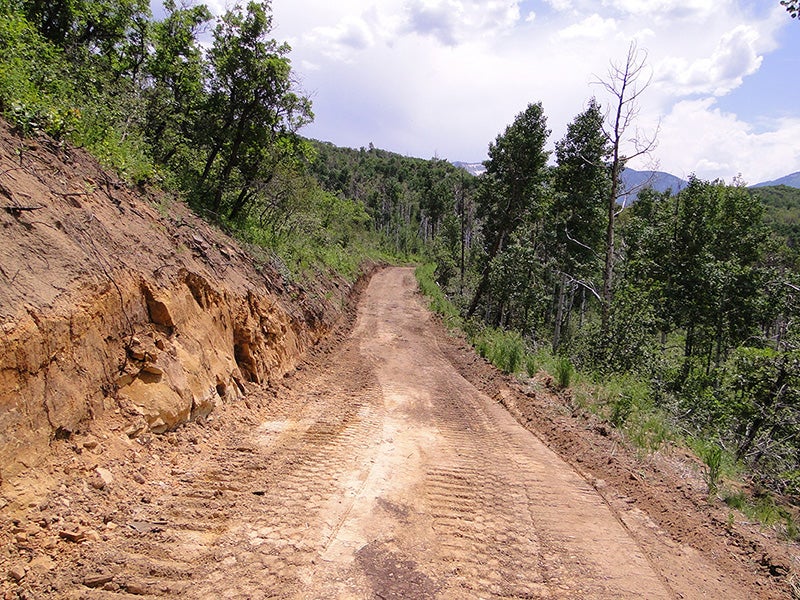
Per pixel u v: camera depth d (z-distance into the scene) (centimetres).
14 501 348
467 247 3800
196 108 1252
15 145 516
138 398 516
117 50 1312
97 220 560
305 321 1227
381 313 2122
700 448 752
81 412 440
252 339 832
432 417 838
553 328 2908
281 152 1352
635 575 417
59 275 448
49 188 514
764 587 418
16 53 661
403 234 6719
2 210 428
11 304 381
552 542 459
